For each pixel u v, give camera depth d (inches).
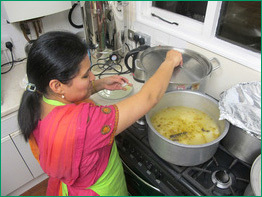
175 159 31.9
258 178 25.2
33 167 60.5
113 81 38.5
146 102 26.5
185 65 38.3
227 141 35.2
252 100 35.0
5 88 50.6
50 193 41.9
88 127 23.6
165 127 37.4
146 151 36.5
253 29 41.8
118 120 25.0
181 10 53.4
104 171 32.4
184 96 38.6
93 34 53.1
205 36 47.5
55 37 22.9
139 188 45.5
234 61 42.3
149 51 42.1
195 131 36.7
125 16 59.8
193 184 31.5
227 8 43.7
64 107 25.2
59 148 23.9
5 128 48.4
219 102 34.5
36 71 23.3
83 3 49.1
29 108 25.7
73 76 23.7
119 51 57.9
